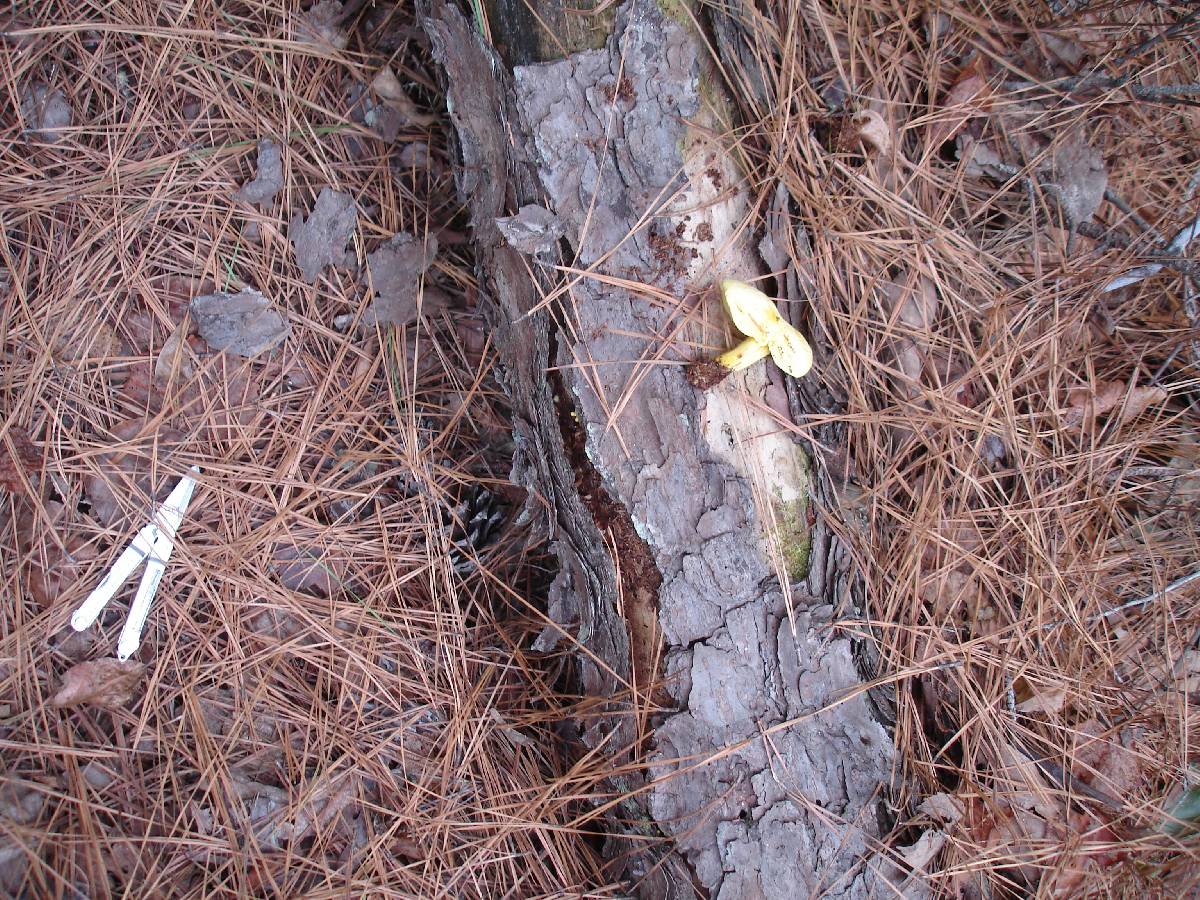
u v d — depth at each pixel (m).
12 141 0.82
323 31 0.86
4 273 0.81
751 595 0.77
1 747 0.76
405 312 0.87
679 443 0.76
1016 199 0.88
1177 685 0.85
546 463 0.79
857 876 0.77
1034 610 0.85
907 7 0.87
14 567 0.79
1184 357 0.88
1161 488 0.87
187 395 0.83
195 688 0.80
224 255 0.84
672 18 0.73
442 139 0.89
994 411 0.86
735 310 0.72
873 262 0.85
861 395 0.84
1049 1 0.88
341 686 0.82
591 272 0.74
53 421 0.80
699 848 0.76
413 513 0.86
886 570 0.84
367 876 0.79
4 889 0.73
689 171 0.75
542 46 0.73
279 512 0.83
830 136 0.85
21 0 0.82
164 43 0.83
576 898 0.80
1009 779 0.82
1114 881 0.81
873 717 0.79
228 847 0.77
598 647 0.80
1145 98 0.87
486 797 0.81
